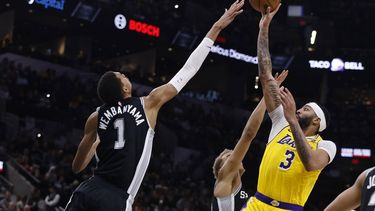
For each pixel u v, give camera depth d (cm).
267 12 440
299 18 2917
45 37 2817
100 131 406
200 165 2317
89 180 402
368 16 2948
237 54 2767
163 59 3011
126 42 2759
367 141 2689
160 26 2564
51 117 2131
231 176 473
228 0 2756
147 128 400
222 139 2542
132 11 2503
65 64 2567
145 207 1644
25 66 2494
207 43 419
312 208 2370
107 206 386
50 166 1769
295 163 419
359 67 2778
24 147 1867
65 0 2322
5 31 2598
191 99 2816
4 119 2062
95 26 2420
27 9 2308
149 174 1967
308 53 2803
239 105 2984
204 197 1994
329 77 3098
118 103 407
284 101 388
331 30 2894
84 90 2336
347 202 388
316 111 431
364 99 3200
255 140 2475
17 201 1514
